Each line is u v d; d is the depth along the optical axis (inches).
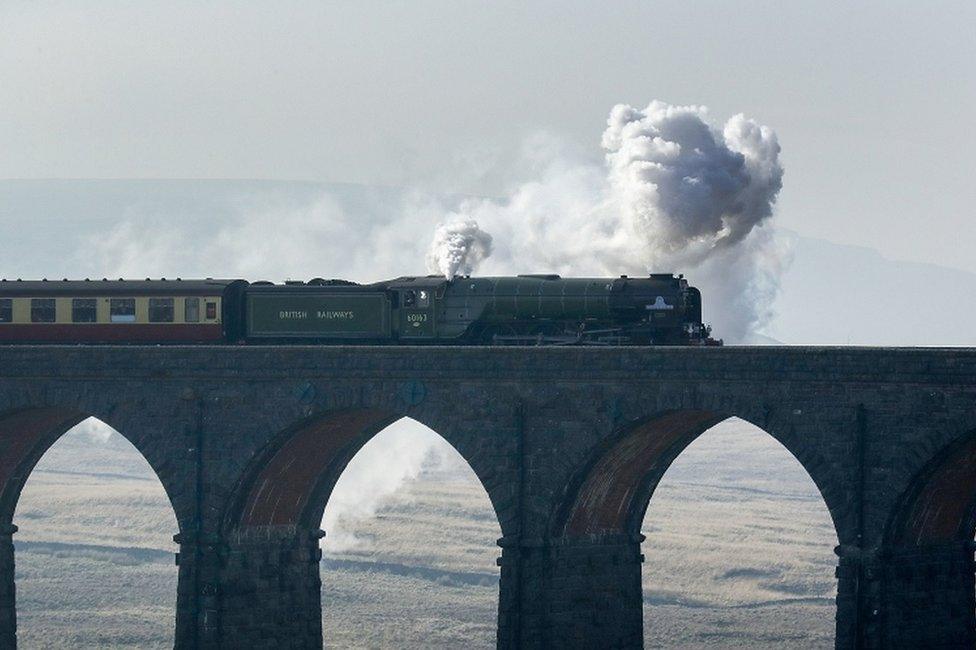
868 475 7027.6
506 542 7539.4
